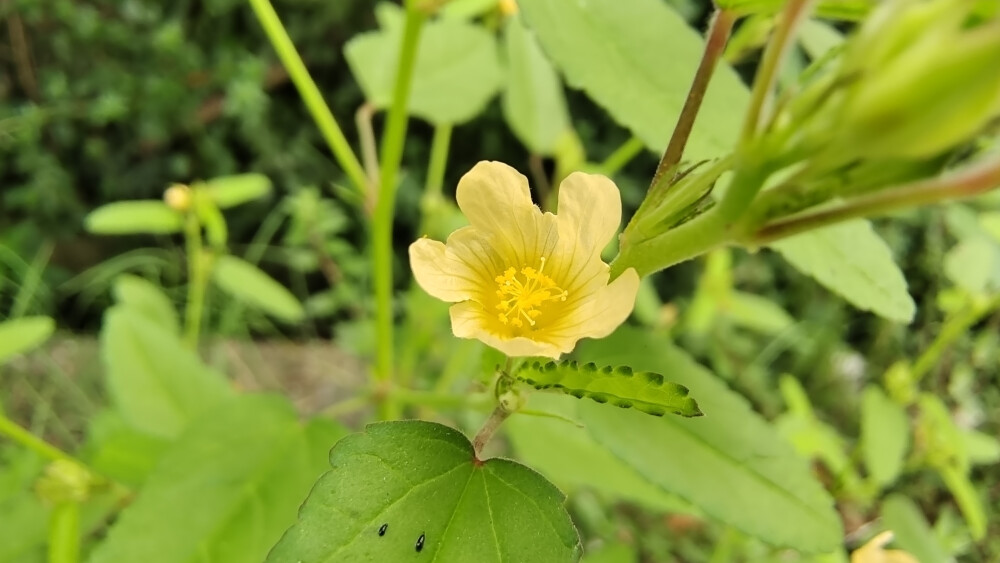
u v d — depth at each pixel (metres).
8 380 0.15
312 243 0.17
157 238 0.18
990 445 0.10
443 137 0.11
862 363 0.16
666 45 0.06
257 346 0.17
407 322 0.13
